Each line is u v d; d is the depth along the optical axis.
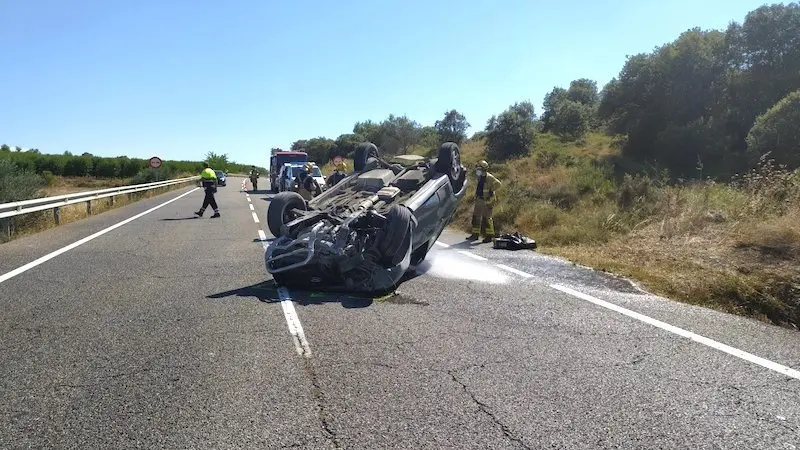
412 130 54.78
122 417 3.61
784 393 4.04
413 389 4.03
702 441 3.34
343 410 3.69
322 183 14.83
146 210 20.19
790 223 8.12
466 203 17.00
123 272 8.30
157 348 4.90
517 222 13.83
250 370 4.39
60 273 8.23
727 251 8.20
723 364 4.60
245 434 3.38
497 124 36.62
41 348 4.91
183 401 3.83
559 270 8.56
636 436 3.39
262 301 6.55
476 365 4.51
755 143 22.52
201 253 10.10
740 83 29.91
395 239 6.75
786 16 29.25
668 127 29.78
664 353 4.85
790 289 6.35
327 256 6.73
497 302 6.56
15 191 15.73
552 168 25.11
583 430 3.45
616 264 8.72
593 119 44.69
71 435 3.39
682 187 13.39
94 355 4.73
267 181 63.34
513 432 3.42
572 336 5.30
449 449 3.21
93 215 18.36
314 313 6.03
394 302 6.54
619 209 12.81
